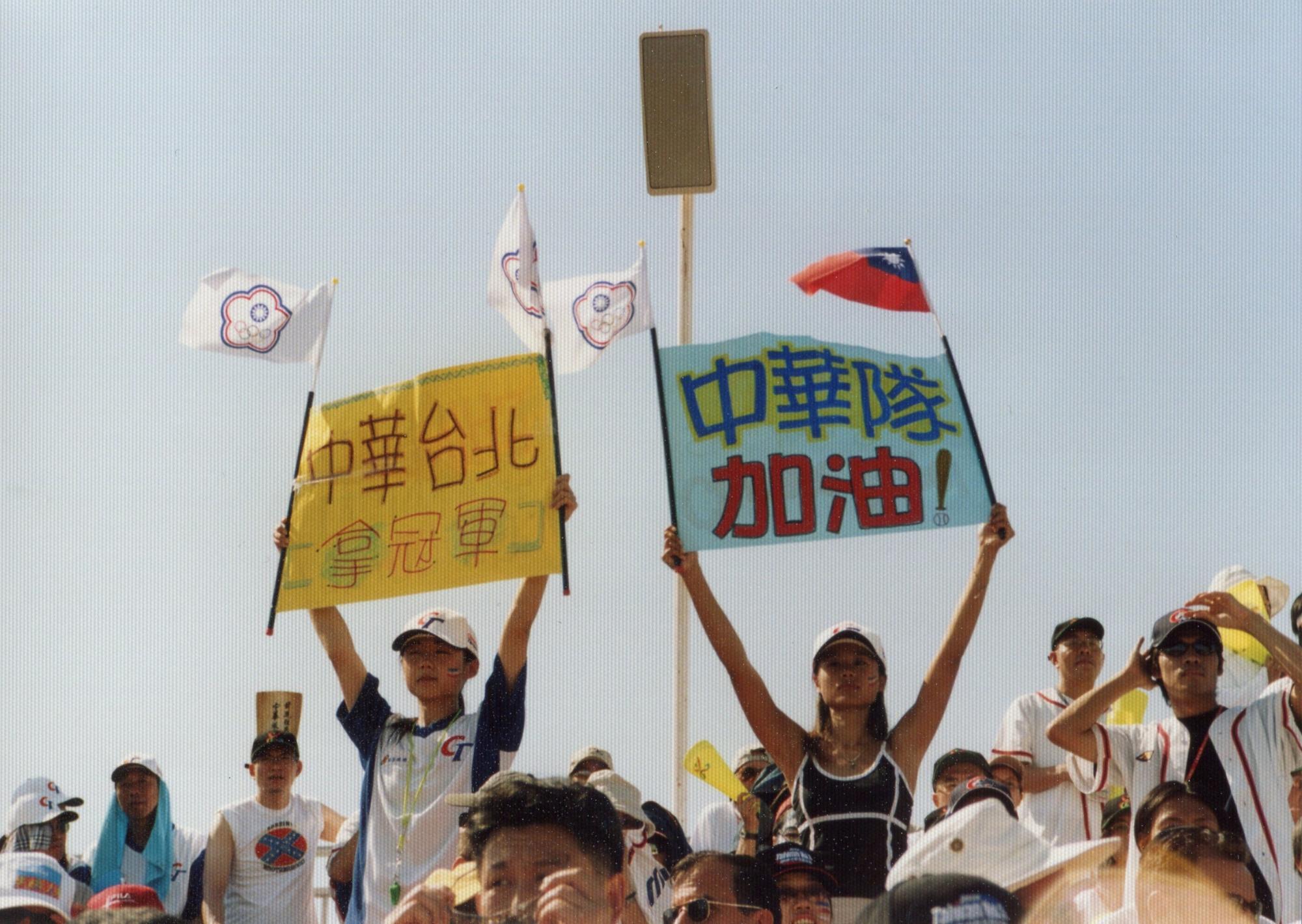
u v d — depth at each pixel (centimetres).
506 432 792
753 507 784
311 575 796
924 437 793
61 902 616
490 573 770
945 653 735
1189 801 616
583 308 865
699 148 933
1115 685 711
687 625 910
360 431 814
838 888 670
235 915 838
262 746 859
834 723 711
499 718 745
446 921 445
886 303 857
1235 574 848
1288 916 655
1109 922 581
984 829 480
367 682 786
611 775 685
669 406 804
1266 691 707
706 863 571
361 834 751
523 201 841
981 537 770
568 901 432
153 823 866
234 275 897
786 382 804
